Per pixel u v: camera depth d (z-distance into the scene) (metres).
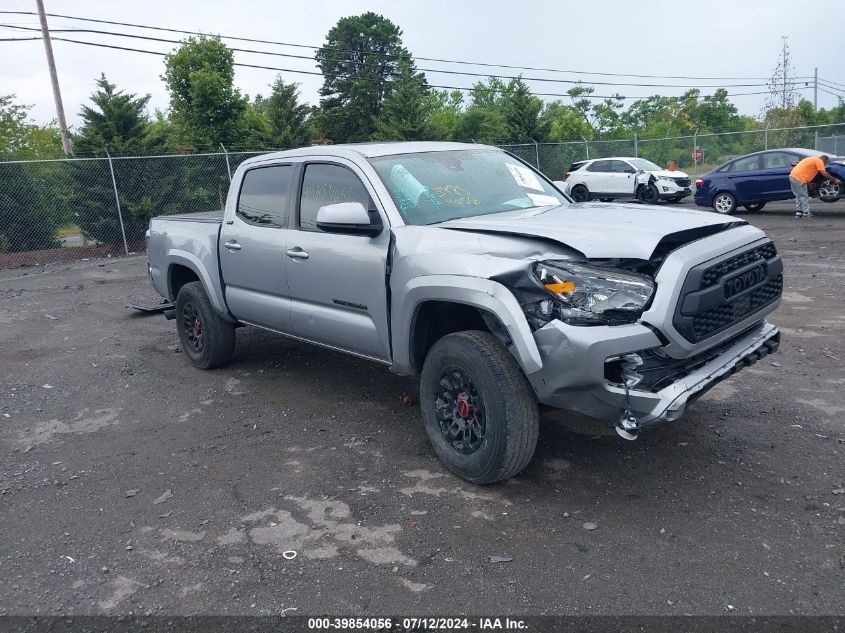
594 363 3.34
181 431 5.17
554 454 4.41
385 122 32.28
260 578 3.29
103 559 3.50
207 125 29.97
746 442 4.43
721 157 29.97
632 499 3.82
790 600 2.93
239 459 4.62
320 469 4.41
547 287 3.44
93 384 6.41
